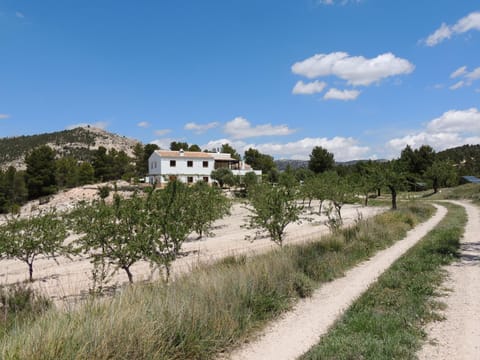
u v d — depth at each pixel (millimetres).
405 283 7613
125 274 11953
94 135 184500
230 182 51344
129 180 63094
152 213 9180
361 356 4383
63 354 3629
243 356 4660
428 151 66812
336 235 13188
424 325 5402
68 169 70250
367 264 10086
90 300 5438
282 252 9766
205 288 6129
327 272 8750
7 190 58500
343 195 23625
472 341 4754
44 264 15203
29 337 3812
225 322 5207
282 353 4707
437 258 9969
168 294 5609
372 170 28031
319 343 4906
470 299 6555
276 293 6762
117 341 4039
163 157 56188
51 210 14844
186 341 4598
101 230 8781
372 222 15875
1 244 11797
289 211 12180
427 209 25953
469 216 23000
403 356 4328
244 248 15641
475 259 10000
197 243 17969
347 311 6078
